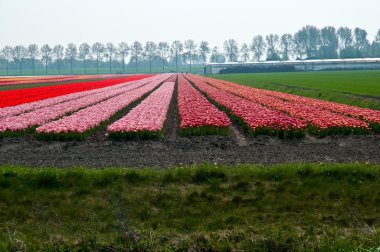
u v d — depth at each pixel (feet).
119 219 34.04
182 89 176.45
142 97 149.28
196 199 39.75
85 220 36.86
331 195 40.14
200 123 72.64
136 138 69.21
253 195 40.24
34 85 249.14
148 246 30.96
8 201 40.34
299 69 472.03
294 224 35.29
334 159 53.78
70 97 143.43
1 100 135.95
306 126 73.77
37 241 32.68
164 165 51.03
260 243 30.94
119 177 43.57
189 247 30.89
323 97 140.56
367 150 59.52
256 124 70.44
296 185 41.75
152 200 39.58
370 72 369.09
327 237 31.55
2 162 54.49
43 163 53.42
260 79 285.64
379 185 41.60
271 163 51.39
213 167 45.50
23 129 75.05
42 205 39.52
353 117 85.66
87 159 55.21
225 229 34.27
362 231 33.12
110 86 215.31
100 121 81.82
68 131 69.31
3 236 33.71
